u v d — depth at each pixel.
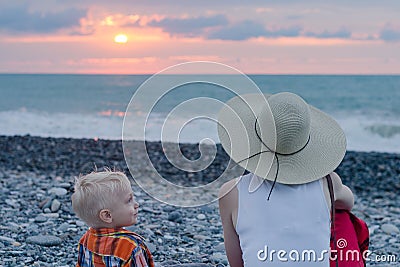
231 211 3.57
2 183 9.32
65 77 37.44
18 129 21.62
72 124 23.44
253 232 3.46
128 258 3.57
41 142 15.70
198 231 6.73
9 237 6.09
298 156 3.52
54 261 5.40
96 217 3.60
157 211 7.55
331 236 3.59
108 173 3.71
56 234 6.23
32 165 12.18
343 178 12.08
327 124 3.73
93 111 28.41
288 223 3.42
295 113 3.44
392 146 20.67
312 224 3.43
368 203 9.59
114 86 36.56
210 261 5.55
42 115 26.55
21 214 7.13
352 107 35.56
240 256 3.69
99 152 14.20
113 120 25.00
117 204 3.59
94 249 3.62
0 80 38.47
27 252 5.57
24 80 39.06
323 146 3.60
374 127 24.62
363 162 13.78
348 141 22.16
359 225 3.99
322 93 37.81
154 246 5.87
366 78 36.53
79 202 3.62
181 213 7.54
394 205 9.45
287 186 3.48
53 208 7.31
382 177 12.22
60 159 13.08
